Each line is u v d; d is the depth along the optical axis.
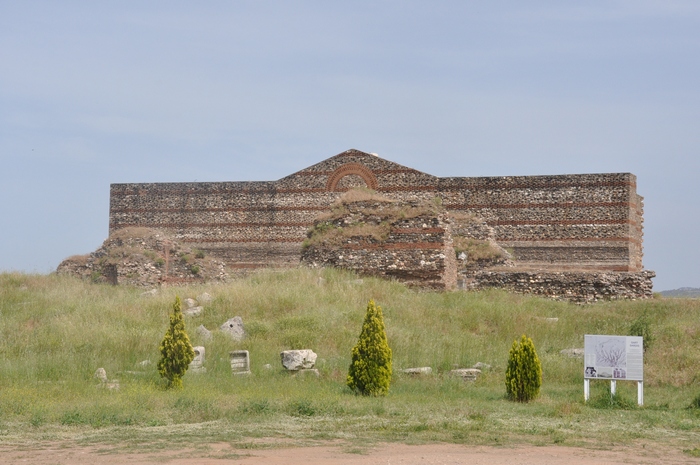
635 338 18.94
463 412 16.84
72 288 32.66
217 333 24.61
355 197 37.44
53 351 22.62
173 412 15.91
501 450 13.09
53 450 12.34
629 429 15.50
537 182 46.94
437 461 11.86
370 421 15.45
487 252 40.91
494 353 24.58
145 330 24.67
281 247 49.53
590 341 19.19
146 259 42.19
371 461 11.70
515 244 46.97
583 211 46.22
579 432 15.01
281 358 22.11
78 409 15.65
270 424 14.94
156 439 13.26
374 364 19.33
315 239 36.38
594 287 34.16
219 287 30.41
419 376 21.84
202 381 20.06
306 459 11.77
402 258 35.00
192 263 43.16
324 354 23.53
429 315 28.59
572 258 46.19
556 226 46.53
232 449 12.50
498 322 28.39
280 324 25.92
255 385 19.80
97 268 42.53
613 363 18.97
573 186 46.44
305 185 49.59
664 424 16.14
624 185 45.69
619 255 45.56
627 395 19.81
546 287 34.78
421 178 48.44
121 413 15.47
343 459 11.84
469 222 43.12
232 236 50.12
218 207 50.41
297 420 15.45
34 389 17.91
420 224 35.06
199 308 27.62
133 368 21.17
